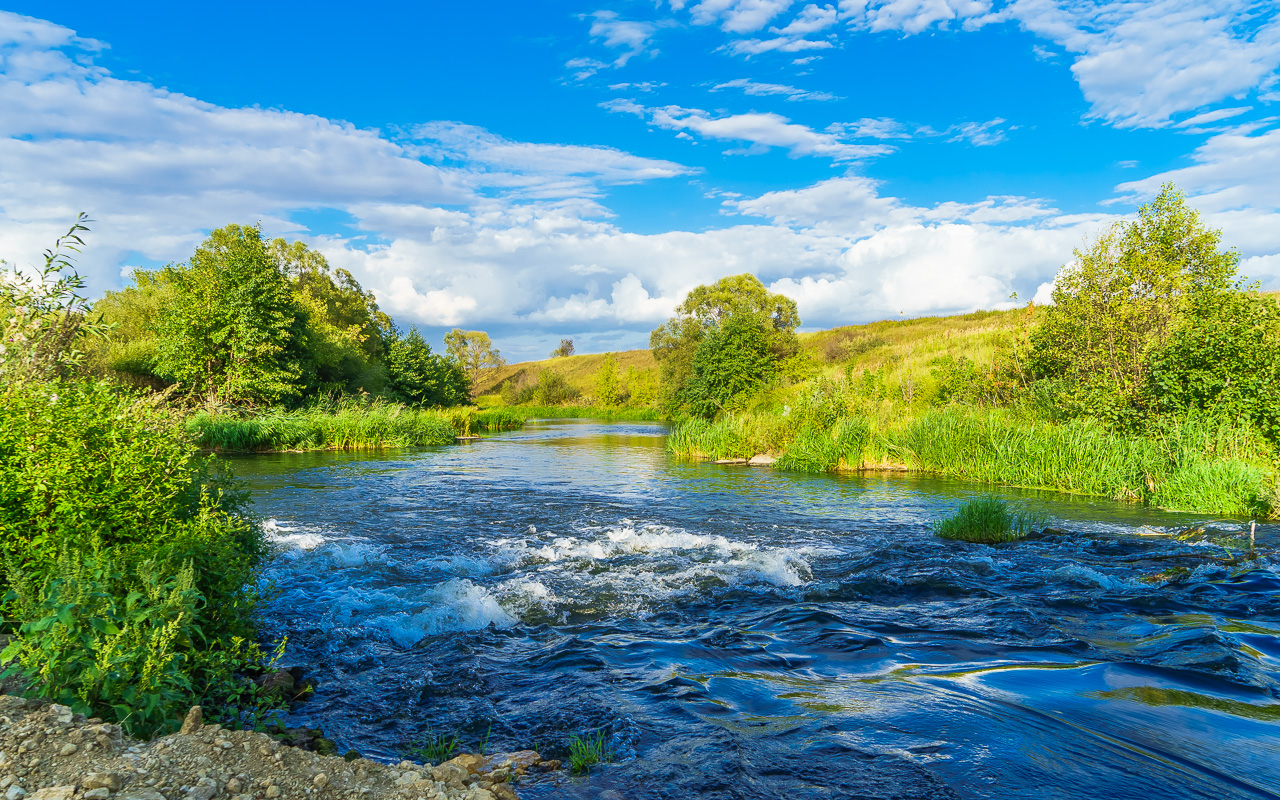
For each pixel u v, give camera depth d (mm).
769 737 4105
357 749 4031
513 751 3994
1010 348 24453
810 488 16234
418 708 4648
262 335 30453
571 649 5785
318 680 5121
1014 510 12609
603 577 8203
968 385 24109
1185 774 3639
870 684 4984
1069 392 18938
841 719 4359
